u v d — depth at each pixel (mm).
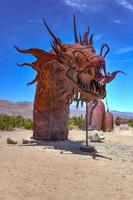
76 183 7074
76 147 11586
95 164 9008
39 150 10312
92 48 11398
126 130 20656
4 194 6070
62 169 8062
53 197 6129
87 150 10969
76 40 11633
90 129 18719
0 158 8672
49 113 12570
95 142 13555
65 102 11812
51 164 8438
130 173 8375
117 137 16062
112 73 10719
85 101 10961
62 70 11188
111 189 6859
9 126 17359
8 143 11781
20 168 7820
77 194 6387
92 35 11750
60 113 12742
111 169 8625
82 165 8695
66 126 13031
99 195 6418
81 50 10656
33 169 7832
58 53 11133
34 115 12805
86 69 10383
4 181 6797
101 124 18984
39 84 12570
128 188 7020
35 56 11969
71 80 10641
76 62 10555
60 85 11438
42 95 12523
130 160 10242
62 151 10508
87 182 7215
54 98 12430
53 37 11164
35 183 6848
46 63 11195
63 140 12875
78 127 20125
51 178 7270
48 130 12555
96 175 7844
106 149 11984
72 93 10992
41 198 6027
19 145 11328
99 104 19188
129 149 12383
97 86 10508
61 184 6922
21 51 11883
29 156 9148
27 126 18297
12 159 8633
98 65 10172
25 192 6273
